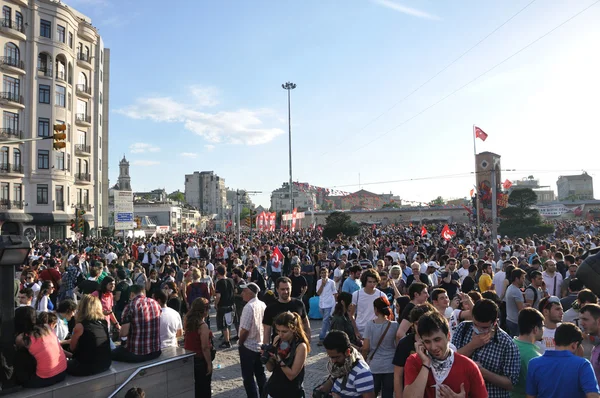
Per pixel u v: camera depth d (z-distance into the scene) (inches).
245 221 1357.0
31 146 1614.2
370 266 477.1
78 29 1868.8
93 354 202.7
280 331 191.9
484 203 2262.6
